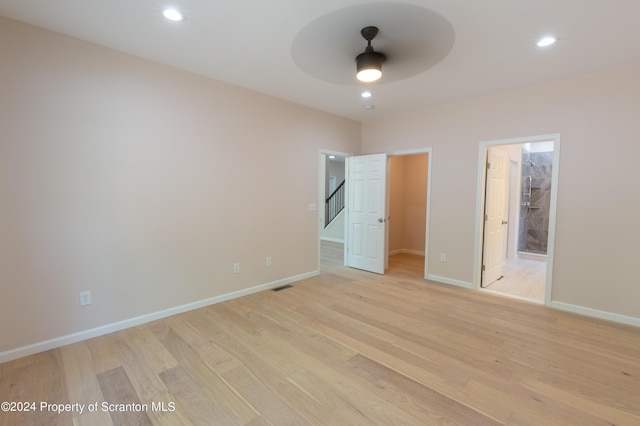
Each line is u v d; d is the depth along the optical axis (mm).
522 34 2318
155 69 2934
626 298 3020
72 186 2543
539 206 6312
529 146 6301
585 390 2000
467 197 4074
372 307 3412
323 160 8625
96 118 2629
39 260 2420
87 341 2607
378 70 2424
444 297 3752
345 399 1900
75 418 1738
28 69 2312
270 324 2963
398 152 4785
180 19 2197
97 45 2602
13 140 2279
